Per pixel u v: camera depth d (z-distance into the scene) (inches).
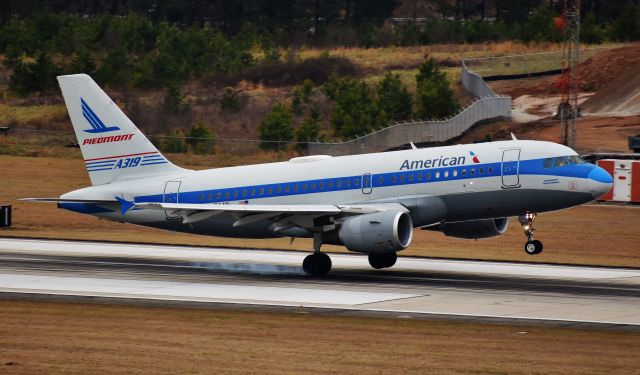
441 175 6141.7
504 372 3469.5
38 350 3791.8
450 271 6397.6
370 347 3865.7
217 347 3855.8
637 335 4111.7
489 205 6112.2
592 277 6102.4
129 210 6461.6
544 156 6048.2
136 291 5324.8
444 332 4165.8
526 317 4534.9
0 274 5925.2
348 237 5925.2
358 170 6328.7
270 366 3543.3
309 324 4338.1
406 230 6008.9
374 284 5693.9
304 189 6441.9
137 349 3816.4
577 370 3501.5
